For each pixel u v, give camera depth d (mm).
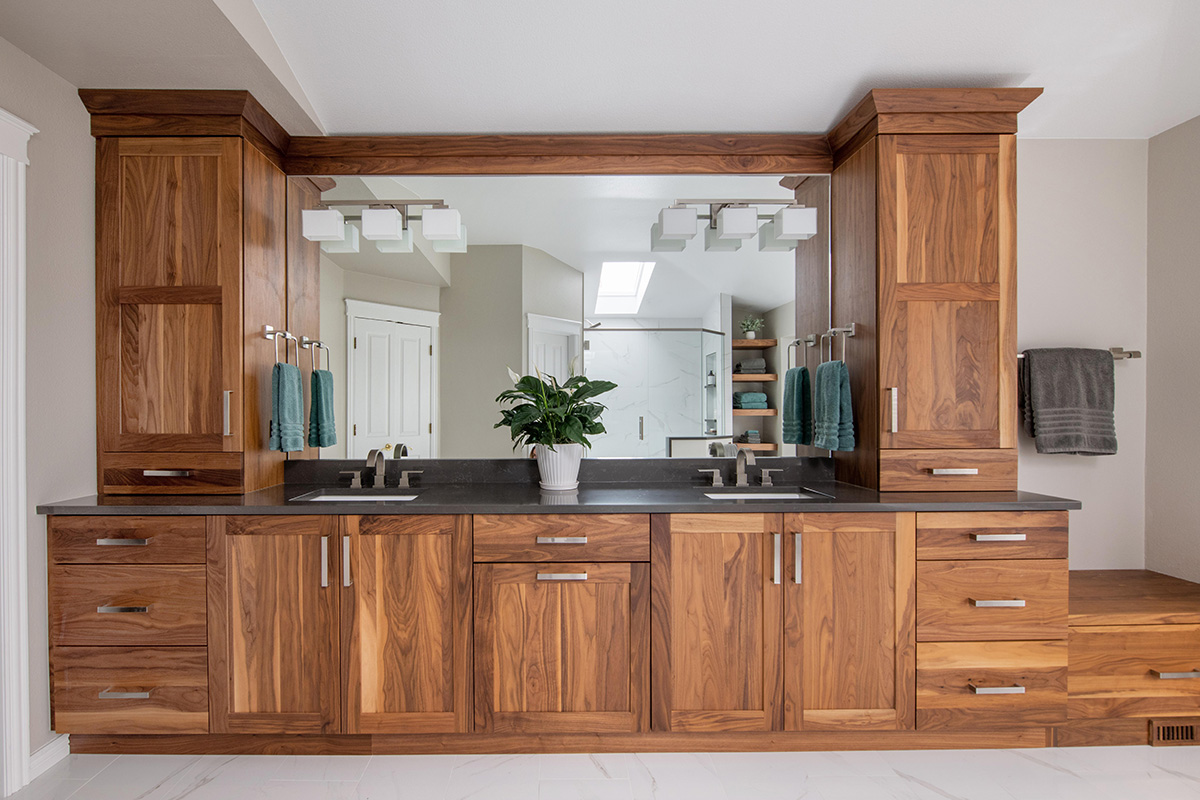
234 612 2041
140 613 2037
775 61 2145
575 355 2721
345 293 2637
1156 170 2723
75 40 1868
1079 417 2602
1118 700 2127
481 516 2064
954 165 2281
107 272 2252
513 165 2631
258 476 2406
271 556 2045
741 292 2713
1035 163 2766
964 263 2287
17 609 1913
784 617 2078
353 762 2061
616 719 2076
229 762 2053
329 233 2561
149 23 1783
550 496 2301
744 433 2727
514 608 2064
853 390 2506
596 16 1961
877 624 2084
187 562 2039
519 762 2062
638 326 2725
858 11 1952
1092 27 2012
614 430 2730
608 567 2074
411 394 2682
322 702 2049
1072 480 2777
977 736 2156
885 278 2277
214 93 2164
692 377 2727
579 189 2674
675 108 2387
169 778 1955
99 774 1975
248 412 2320
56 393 2090
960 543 2090
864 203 2383
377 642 2055
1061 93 2367
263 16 1950
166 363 2258
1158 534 2717
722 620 2078
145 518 2037
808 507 2072
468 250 2686
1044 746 2164
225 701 2037
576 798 1860
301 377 2582
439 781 1949
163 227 2246
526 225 2680
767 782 1950
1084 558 2787
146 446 2258
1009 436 2299
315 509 2035
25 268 1958
